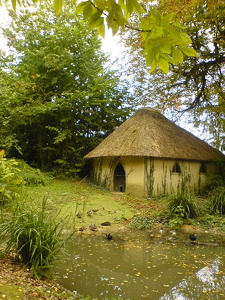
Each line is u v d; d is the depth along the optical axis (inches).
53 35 599.8
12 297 108.7
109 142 636.7
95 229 319.6
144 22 64.1
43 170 695.1
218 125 581.3
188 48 65.5
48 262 165.9
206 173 608.7
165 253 246.2
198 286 175.3
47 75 628.7
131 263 217.8
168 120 681.0
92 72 679.1
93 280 179.5
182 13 318.3
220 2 308.5
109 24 61.4
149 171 544.7
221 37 423.5
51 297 124.7
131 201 484.4
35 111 561.0
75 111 699.4
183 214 355.3
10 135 565.3
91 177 717.9
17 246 162.6
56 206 389.1
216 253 247.8
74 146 733.3
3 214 208.2
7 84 490.0
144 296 159.6
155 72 497.0
